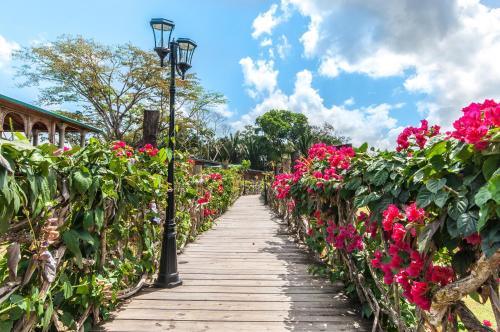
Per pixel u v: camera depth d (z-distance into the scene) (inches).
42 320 62.0
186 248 191.0
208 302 105.1
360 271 95.8
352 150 106.5
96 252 80.3
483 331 45.4
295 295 111.3
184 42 145.0
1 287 52.9
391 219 57.5
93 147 78.9
